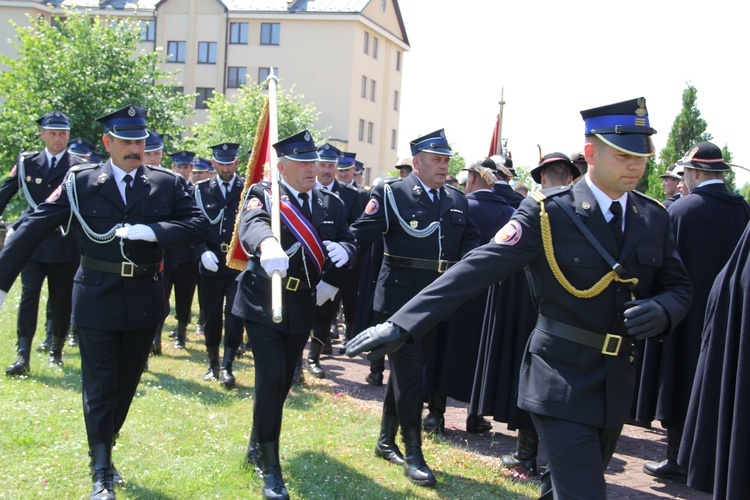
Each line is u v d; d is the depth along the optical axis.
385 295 5.56
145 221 4.84
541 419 3.46
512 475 5.41
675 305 3.40
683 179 6.53
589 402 3.38
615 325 3.44
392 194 5.57
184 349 9.16
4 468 4.77
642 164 3.45
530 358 3.57
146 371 7.75
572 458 3.32
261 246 4.46
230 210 7.79
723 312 4.30
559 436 3.37
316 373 8.37
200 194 7.85
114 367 4.68
